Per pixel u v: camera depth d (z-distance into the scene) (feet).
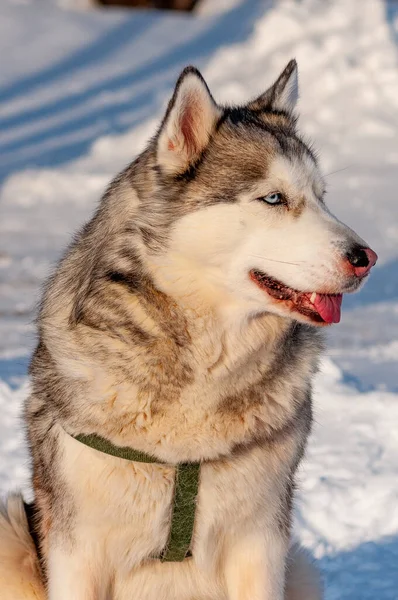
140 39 134.00
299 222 18.49
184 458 18.26
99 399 18.25
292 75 21.25
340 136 90.94
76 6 150.61
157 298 18.12
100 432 18.21
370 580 23.45
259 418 18.62
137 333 18.12
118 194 19.31
